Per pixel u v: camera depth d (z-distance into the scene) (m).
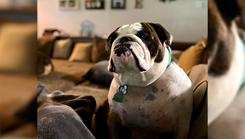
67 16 1.05
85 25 1.05
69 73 0.85
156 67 0.60
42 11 1.03
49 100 0.65
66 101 0.68
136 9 1.02
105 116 0.71
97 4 1.05
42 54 0.89
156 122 0.64
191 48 0.86
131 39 0.56
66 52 1.00
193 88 0.67
